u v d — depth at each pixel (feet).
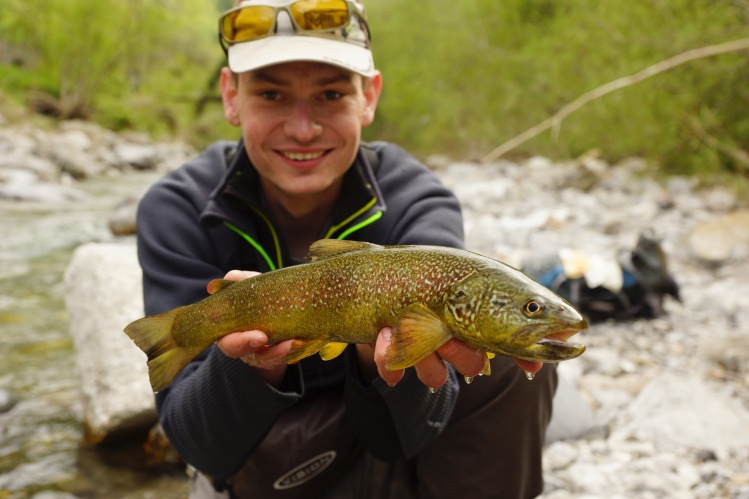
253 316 2.27
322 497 2.97
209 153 3.33
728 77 12.01
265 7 2.81
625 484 3.48
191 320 2.32
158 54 45.06
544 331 1.88
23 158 20.49
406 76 28.73
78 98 38.88
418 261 2.09
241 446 2.60
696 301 6.39
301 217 3.10
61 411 4.98
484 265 2.00
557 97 17.83
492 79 22.18
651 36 12.92
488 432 2.77
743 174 11.91
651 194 12.35
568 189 14.35
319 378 2.89
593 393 4.56
